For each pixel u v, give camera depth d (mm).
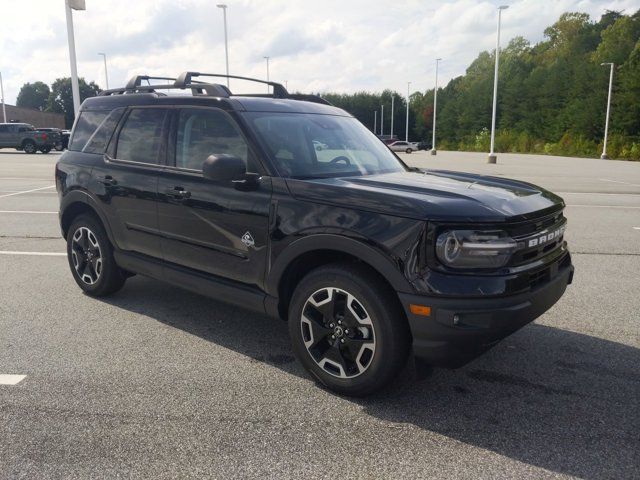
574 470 2551
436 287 2762
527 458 2641
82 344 3967
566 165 31406
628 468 2566
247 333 4230
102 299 5008
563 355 3854
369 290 2979
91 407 3066
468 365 3682
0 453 2627
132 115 4527
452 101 91250
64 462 2564
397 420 2979
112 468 2523
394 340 2959
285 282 3455
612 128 52281
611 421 2984
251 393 3262
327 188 3207
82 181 4777
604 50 66688
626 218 9984
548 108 65750
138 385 3338
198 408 3072
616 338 4172
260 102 3984
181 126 4070
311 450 2688
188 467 2537
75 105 17578
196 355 3803
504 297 2809
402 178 3652
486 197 3057
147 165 4258
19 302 4898
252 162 3553
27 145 32750
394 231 2873
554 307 4895
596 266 6402
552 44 96125
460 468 2557
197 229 3840
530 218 3004
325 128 4113
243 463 2574
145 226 4266
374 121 111625
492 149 33375
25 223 8828
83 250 4996
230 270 3695
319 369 3287
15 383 3340
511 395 3273
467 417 3014
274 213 3355
